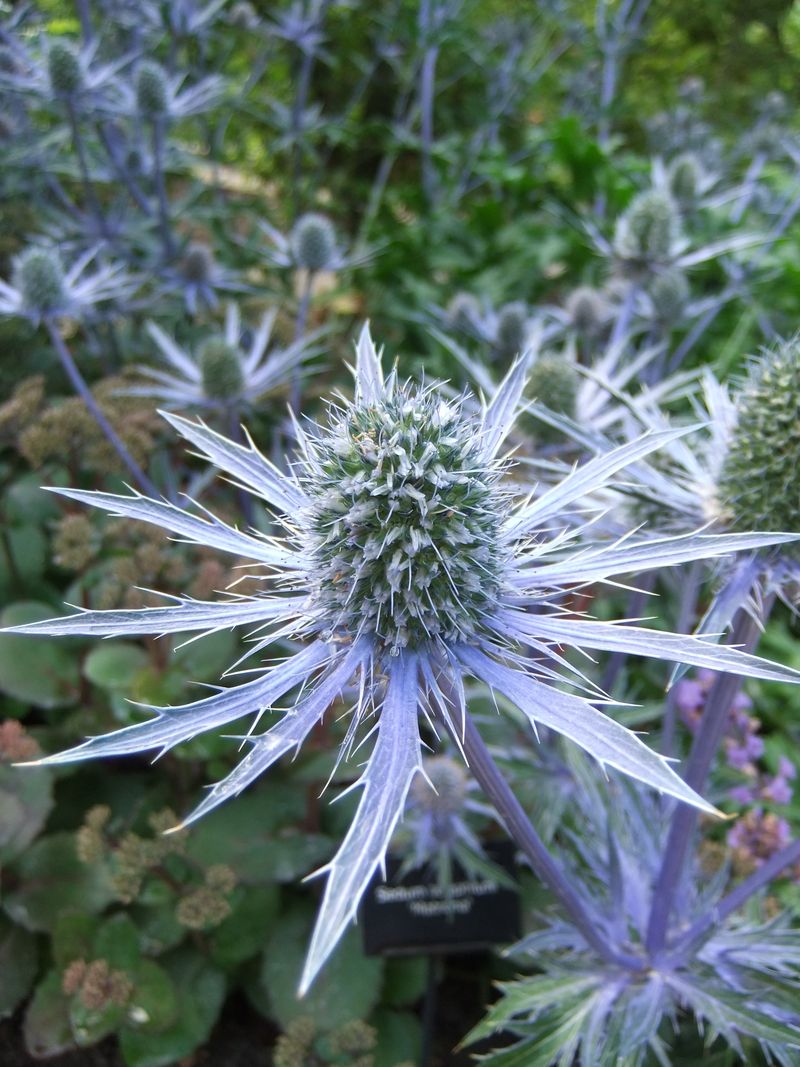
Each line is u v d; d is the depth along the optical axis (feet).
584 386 0.60
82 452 0.62
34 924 0.49
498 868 0.45
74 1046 0.47
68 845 0.52
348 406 0.31
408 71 1.38
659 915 0.39
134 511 0.29
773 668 0.24
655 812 0.49
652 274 0.78
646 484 0.39
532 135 1.39
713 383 0.42
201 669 0.53
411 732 0.26
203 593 0.52
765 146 1.21
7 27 0.95
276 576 0.31
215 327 0.87
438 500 0.29
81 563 0.54
